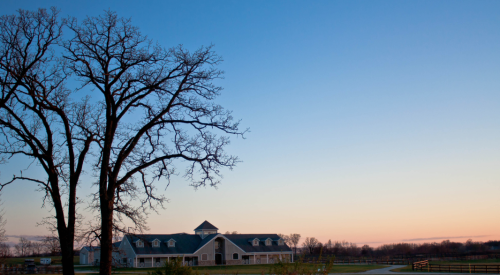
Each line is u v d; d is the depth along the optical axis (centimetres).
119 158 1697
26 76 1672
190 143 1823
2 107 1639
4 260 4306
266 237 9144
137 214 1827
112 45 1753
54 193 1747
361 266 7406
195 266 7400
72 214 1734
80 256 8700
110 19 1762
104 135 1808
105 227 1609
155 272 1970
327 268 1255
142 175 1858
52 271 5991
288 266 1294
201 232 8438
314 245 12825
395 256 10888
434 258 9600
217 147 1817
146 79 1775
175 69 1811
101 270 1572
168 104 1781
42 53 1742
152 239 7538
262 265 7600
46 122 1761
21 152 1761
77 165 1784
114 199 1764
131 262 7144
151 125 1745
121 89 1761
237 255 8181
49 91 1775
